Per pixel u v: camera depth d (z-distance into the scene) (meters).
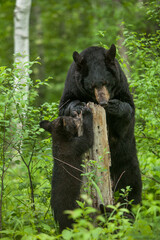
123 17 23.70
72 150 9.30
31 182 10.30
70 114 10.34
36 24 32.66
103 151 9.07
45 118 10.96
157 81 13.12
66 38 32.66
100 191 8.78
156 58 13.63
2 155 9.97
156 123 12.48
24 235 8.35
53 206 9.50
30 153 10.41
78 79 10.48
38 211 9.40
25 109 10.75
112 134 10.79
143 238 6.78
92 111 9.27
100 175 8.81
